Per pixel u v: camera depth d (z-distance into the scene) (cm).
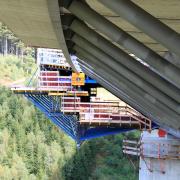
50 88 3788
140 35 1622
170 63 1373
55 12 1161
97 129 3738
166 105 2123
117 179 7562
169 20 1361
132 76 1906
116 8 1043
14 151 8119
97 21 1302
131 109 3509
